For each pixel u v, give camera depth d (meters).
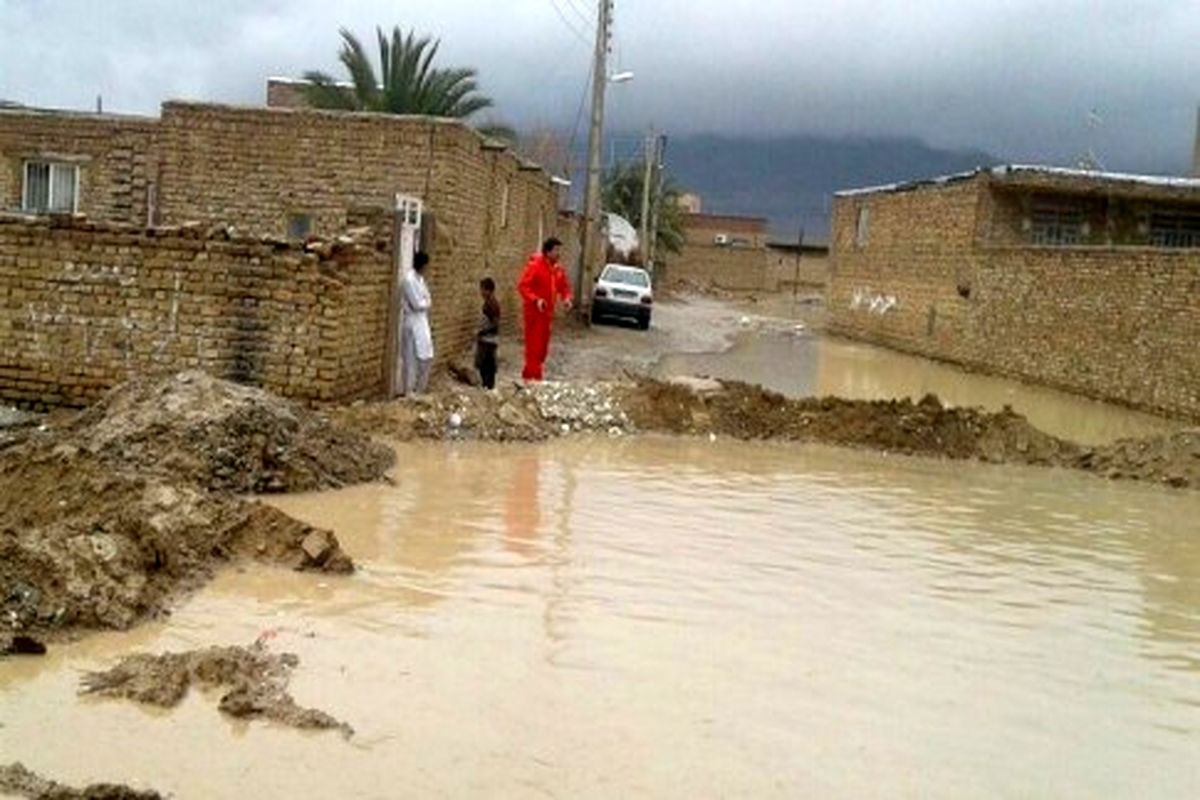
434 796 5.26
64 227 14.19
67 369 14.34
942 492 13.64
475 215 23.59
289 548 8.53
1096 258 27.80
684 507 11.59
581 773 5.60
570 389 16.66
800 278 88.44
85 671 6.36
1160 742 6.59
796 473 14.15
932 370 33.97
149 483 8.86
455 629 7.43
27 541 7.25
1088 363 28.05
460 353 22.36
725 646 7.54
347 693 6.31
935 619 8.52
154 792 5.01
